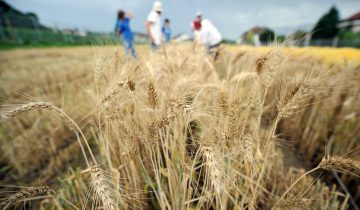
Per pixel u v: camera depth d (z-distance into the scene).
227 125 1.74
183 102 1.58
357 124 3.57
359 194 2.67
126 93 1.97
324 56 7.21
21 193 1.42
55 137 4.27
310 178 2.47
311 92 1.57
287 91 1.69
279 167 2.61
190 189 1.68
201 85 2.17
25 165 3.59
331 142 3.56
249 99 1.93
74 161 3.59
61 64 13.44
